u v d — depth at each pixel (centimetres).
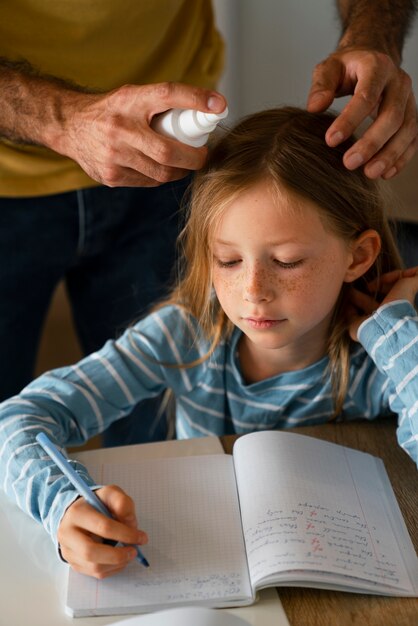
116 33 126
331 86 97
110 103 92
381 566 83
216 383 117
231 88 207
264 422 118
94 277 154
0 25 121
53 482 91
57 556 87
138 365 114
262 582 79
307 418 117
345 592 81
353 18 119
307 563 80
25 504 92
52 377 111
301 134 100
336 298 105
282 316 99
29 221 138
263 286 97
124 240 148
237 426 119
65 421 106
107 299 155
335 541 84
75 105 102
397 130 96
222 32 200
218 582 81
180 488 94
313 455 97
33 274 143
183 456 101
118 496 84
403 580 82
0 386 149
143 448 104
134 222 146
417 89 172
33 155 131
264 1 196
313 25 196
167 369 116
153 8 127
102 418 112
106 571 81
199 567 83
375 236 106
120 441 157
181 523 89
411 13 122
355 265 108
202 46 147
